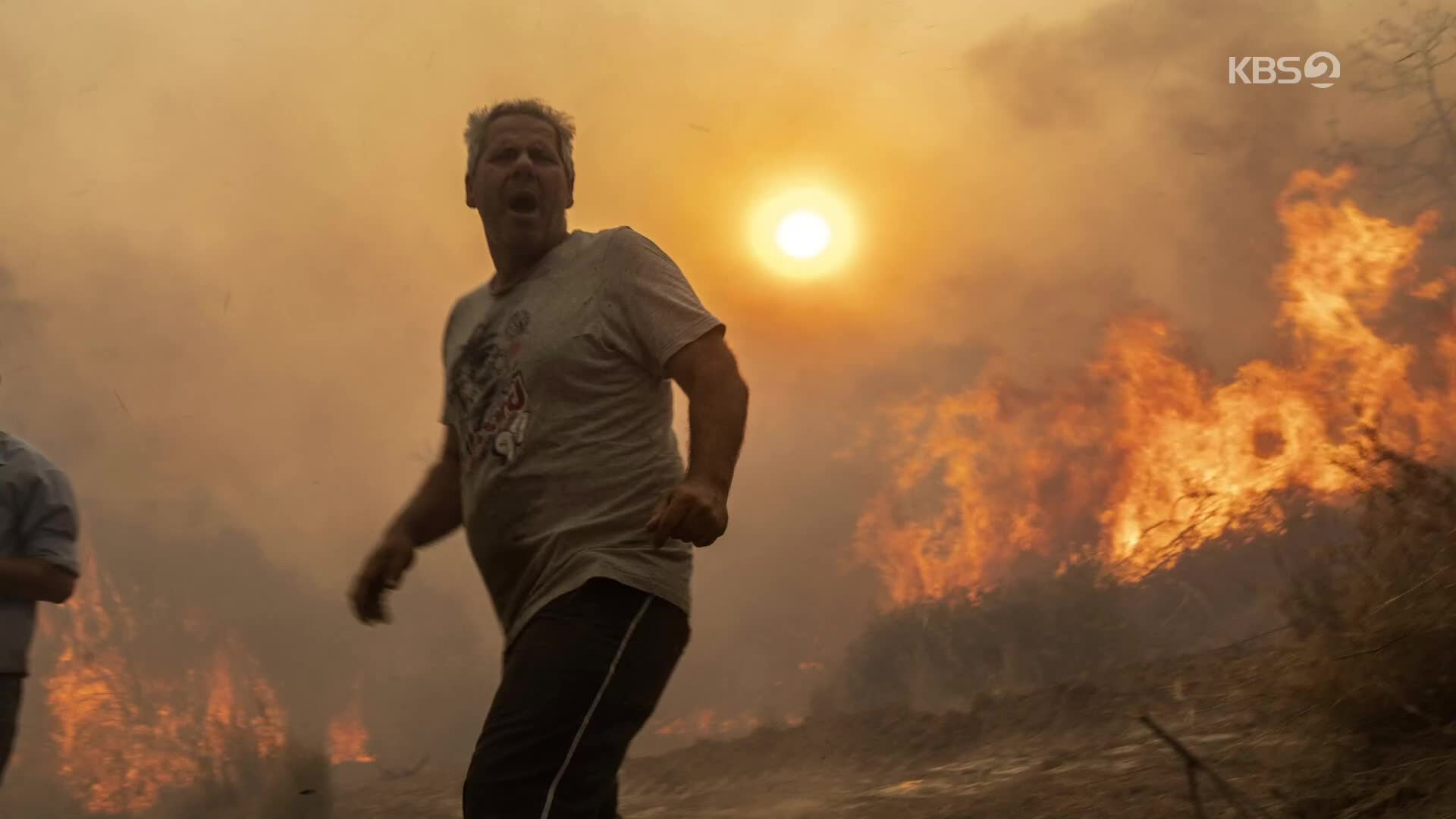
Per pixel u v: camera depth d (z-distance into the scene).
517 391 2.26
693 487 2.04
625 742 2.07
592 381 2.23
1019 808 3.73
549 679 2.03
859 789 5.18
